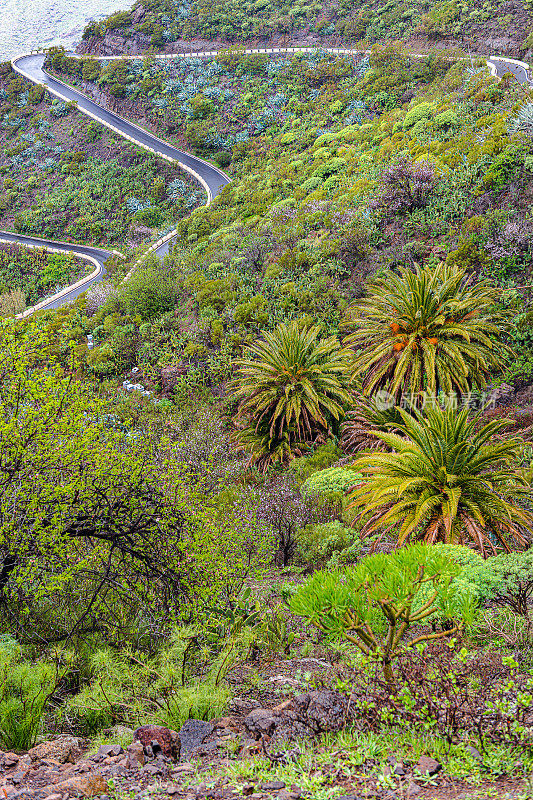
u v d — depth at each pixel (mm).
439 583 3219
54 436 5266
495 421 7648
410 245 23734
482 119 31469
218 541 5926
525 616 4180
